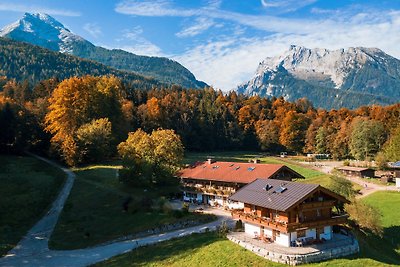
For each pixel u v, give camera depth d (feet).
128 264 167.12
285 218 167.63
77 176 329.31
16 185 289.74
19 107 415.23
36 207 261.44
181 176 306.55
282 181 193.36
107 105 414.82
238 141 611.47
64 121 380.99
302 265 146.30
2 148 377.30
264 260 152.76
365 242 190.08
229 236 182.80
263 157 529.04
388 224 237.25
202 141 573.74
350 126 542.98
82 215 250.57
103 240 212.02
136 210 252.01
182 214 236.43
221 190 270.67
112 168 347.36
